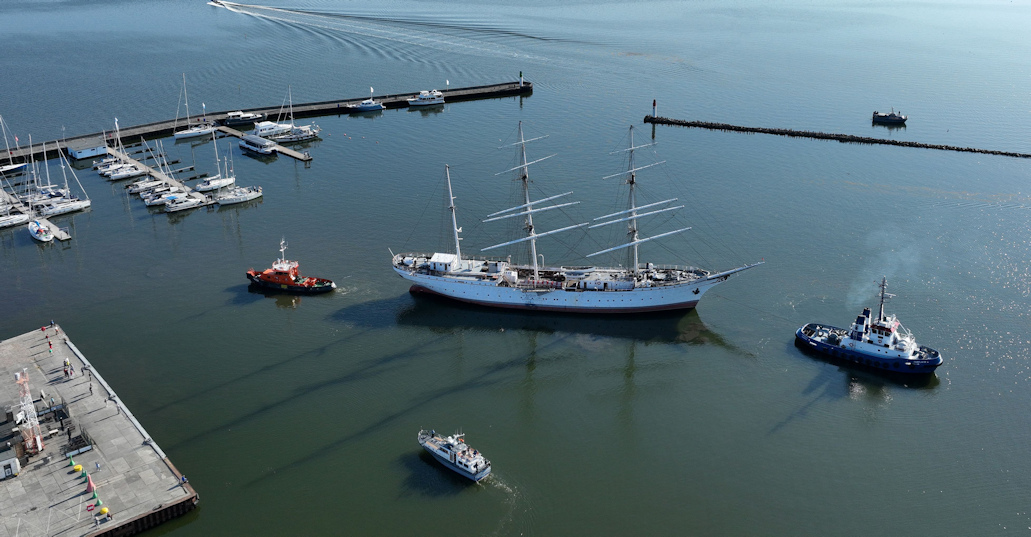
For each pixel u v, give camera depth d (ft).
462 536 357.20
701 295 536.83
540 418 437.99
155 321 528.22
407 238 641.40
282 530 359.25
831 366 483.10
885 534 361.71
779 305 543.39
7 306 547.08
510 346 508.94
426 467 398.21
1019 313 526.57
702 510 374.22
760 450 413.80
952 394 455.22
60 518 350.84
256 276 568.41
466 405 447.83
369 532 358.64
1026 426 429.79
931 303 539.29
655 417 439.22
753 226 652.48
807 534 361.51
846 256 603.26
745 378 472.85
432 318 539.70
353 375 474.08
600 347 507.30
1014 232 637.30
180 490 370.12
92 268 602.44
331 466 398.62
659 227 653.30
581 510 372.79
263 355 492.13
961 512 374.02
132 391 455.22
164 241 646.33
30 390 439.22
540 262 601.62
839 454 410.93
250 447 411.54
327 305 550.77
